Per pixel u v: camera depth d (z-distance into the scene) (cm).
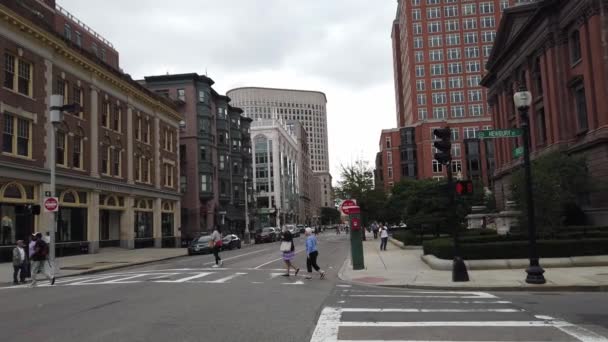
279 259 2847
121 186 4122
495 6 10988
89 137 3725
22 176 2938
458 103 10875
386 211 5500
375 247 3834
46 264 2322
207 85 6531
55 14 4597
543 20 4116
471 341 768
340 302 1189
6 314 1080
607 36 3316
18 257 1898
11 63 2967
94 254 3616
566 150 3569
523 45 4688
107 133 3991
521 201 2289
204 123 6419
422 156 10550
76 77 3603
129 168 4306
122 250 4097
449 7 11119
